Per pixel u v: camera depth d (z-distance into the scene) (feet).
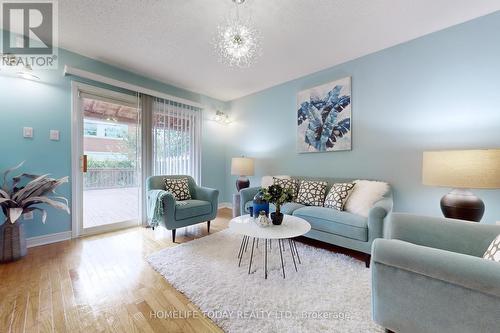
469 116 6.89
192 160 13.25
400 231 4.76
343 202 8.14
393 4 6.13
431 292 3.01
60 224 8.59
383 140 8.64
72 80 8.80
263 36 7.67
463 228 4.26
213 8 6.29
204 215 9.59
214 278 5.78
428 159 6.24
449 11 6.45
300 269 6.30
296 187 10.09
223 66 10.09
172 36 7.74
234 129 14.92
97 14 6.62
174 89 12.50
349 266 6.48
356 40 7.97
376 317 3.61
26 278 5.78
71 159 8.81
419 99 7.81
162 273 6.05
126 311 4.57
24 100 7.78
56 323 4.18
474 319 2.69
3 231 6.69
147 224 10.68
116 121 10.46
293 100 11.61
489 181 5.27
